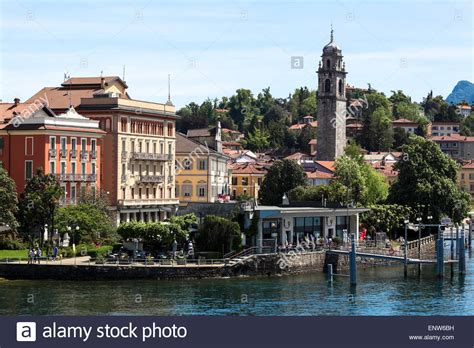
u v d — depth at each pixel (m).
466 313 138.00
